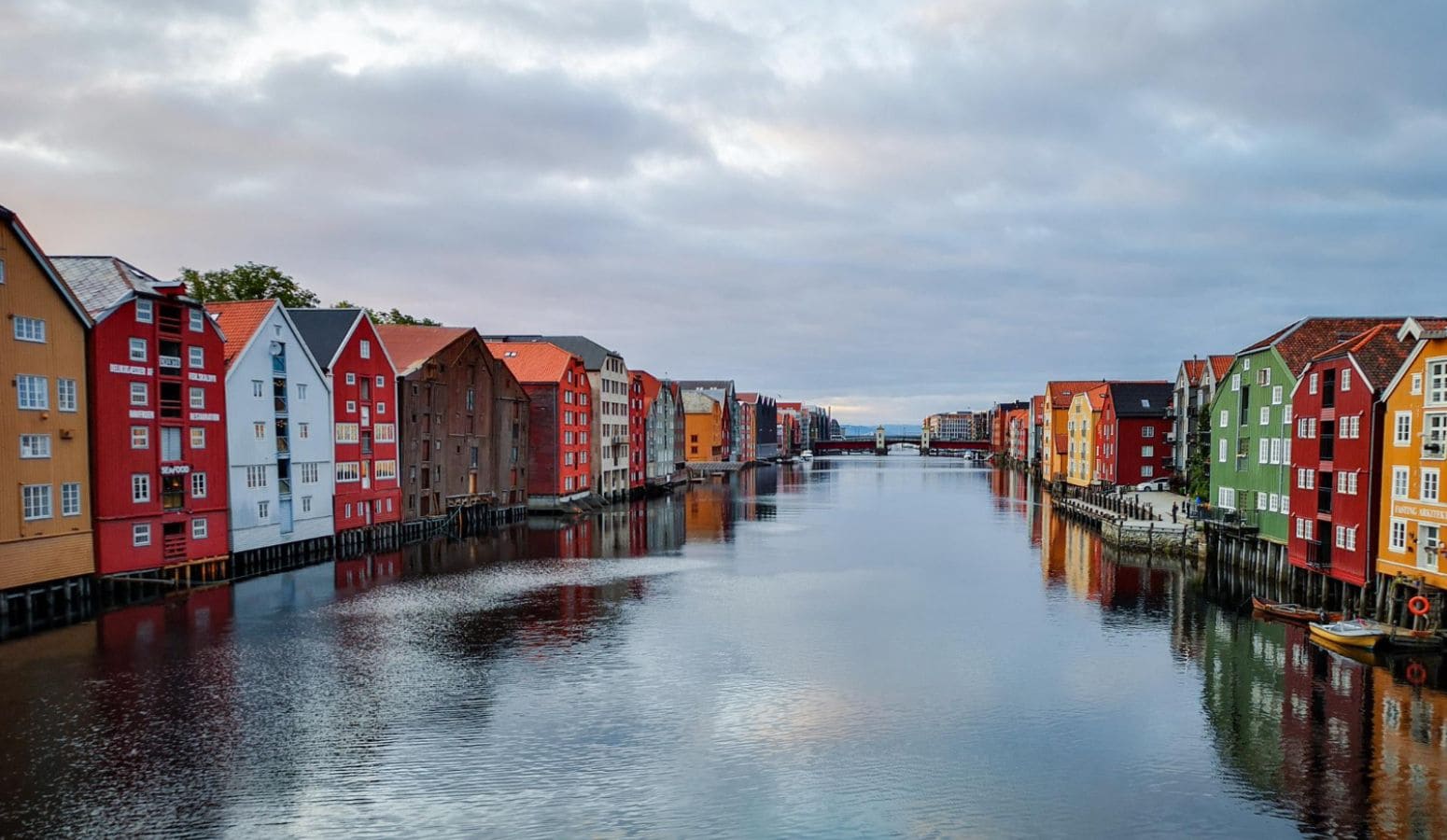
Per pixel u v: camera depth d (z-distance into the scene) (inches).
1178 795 986.1
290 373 2386.8
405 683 1357.0
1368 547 1723.7
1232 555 2426.2
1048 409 5718.5
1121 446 4200.3
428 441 3090.6
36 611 1764.3
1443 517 1512.1
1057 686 1365.7
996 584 2220.7
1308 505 2003.0
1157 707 1267.2
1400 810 950.4
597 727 1179.3
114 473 1863.9
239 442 2204.7
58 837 874.8
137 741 1116.5
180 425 2020.2
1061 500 4237.2
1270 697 1310.3
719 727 1182.9
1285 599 2048.5
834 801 967.0
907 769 1051.9
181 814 924.6
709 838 883.4
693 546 2903.5
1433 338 1537.9
